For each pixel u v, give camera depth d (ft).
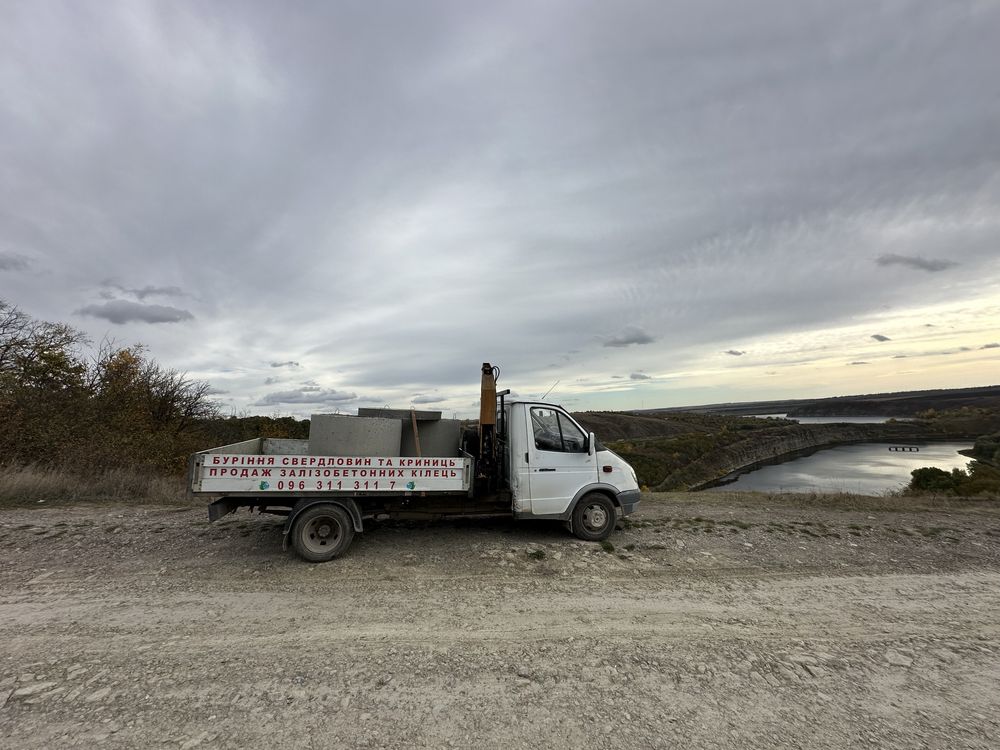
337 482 20.62
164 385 64.59
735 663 12.17
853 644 13.37
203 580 17.69
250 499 20.61
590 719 9.85
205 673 11.37
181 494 33.58
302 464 20.34
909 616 15.38
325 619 14.53
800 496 36.68
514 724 9.66
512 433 23.34
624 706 10.31
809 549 22.57
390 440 22.67
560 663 12.03
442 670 11.64
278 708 10.07
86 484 34.50
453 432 25.36
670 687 11.06
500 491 23.94
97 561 19.70
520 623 14.38
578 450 23.80
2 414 42.86
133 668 11.55
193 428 66.18
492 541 22.93
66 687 10.69
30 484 32.35
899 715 10.21
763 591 17.38
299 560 20.01
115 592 16.44
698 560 20.80
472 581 17.90
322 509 20.17
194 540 22.54
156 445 51.29
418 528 25.11
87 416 49.98
